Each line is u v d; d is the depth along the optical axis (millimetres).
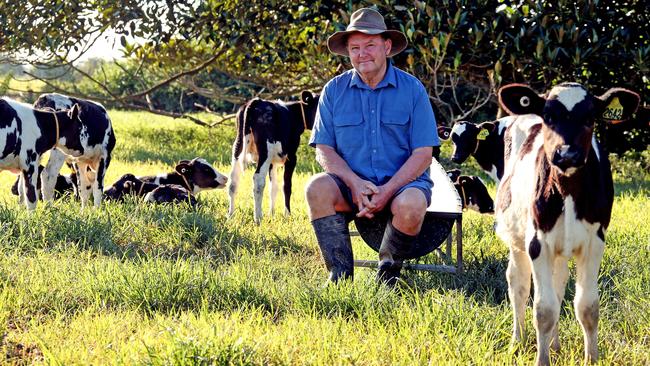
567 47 11789
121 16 14031
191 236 7352
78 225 7141
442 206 5801
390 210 5340
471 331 4742
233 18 13516
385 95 5492
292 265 6641
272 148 9023
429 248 5605
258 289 5473
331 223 5332
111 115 27562
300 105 9492
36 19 14680
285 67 15438
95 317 4871
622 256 6633
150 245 7184
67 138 8953
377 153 5488
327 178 5359
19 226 7016
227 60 15695
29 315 4977
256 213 8734
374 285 5270
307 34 13297
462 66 12750
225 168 13328
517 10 12039
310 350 4277
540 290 4137
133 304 5203
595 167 4094
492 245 7281
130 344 4277
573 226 4059
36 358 4227
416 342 4500
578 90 4070
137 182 9906
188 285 5383
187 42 15117
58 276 5629
